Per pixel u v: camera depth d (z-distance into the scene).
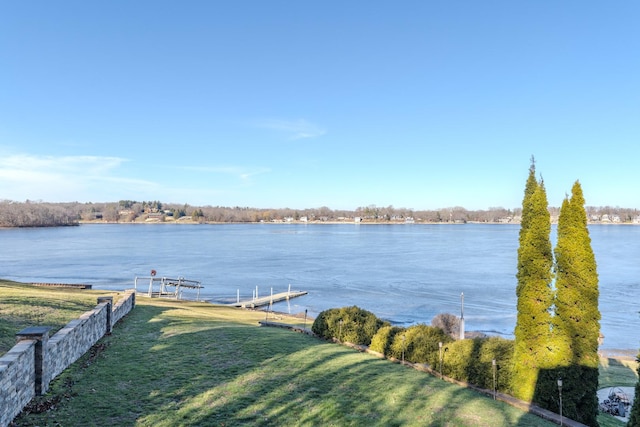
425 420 9.08
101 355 12.25
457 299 42.97
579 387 10.53
